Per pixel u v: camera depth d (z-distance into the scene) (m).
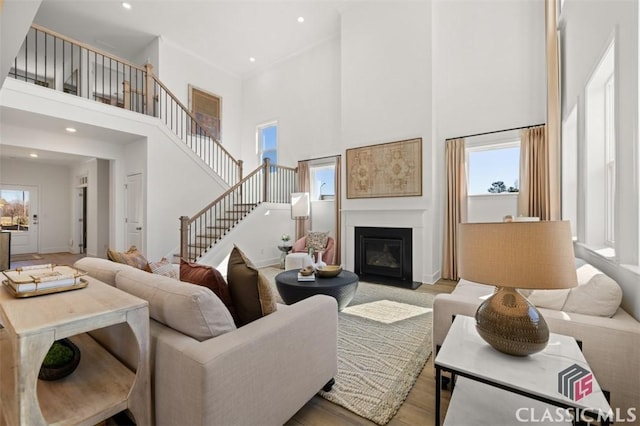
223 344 1.19
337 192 6.20
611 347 1.43
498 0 4.52
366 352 2.35
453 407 1.40
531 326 1.21
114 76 7.21
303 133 7.00
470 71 4.72
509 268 1.20
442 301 1.98
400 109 5.01
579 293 1.66
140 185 5.50
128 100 5.36
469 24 4.73
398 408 1.70
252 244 6.02
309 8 5.63
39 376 1.30
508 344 1.22
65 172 8.70
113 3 5.42
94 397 1.21
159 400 1.25
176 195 5.80
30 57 7.04
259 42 6.71
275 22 6.03
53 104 4.20
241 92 8.24
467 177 4.80
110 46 6.80
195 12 5.71
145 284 1.51
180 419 1.14
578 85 3.09
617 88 1.94
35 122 4.45
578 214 3.10
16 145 4.63
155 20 5.93
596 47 2.50
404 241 4.89
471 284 2.59
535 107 4.26
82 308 1.16
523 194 4.25
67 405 1.16
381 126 5.21
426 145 4.74
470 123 4.72
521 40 4.35
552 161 3.80
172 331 1.32
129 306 1.20
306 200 6.05
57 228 8.61
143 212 5.42
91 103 4.60
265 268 5.98
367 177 5.33
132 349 1.40
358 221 5.40
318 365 1.69
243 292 1.58
